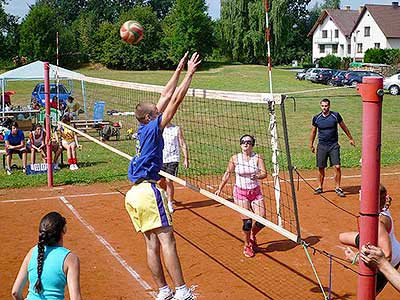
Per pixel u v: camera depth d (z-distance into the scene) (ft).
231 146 60.80
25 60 220.02
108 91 133.28
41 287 15.12
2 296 23.98
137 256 28.84
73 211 37.52
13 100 128.26
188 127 71.72
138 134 20.45
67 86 144.15
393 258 19.01
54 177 47.09
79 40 227.20
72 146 51.65
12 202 40.19
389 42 235.81
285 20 220.64
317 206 37.83
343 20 272.31
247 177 27.91
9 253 29.48
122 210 37.55
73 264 15.23
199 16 220.64
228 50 233.14
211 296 23.70
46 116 44.19
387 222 18.79
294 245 30.01
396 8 244.22
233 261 27.96
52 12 223.10
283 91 143.33
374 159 12.62
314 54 285.64
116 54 219.41
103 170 50.37
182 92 19.72
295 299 23.35
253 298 23.48
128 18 223.30
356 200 39.37
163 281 20.40
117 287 24.93
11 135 50.72
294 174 48.44
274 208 36.58
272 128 23.53
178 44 219.61
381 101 12.56
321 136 40.63
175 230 33.12
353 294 23.82
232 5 226.17
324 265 27.22
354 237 19.03
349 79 146.41
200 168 49.90
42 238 15.39
